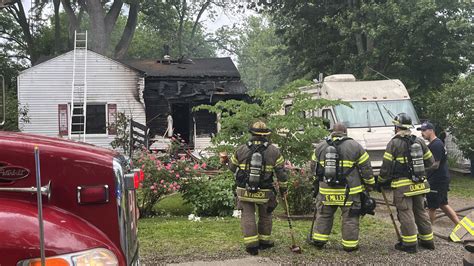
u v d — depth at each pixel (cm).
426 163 696
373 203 671
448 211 798
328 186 668
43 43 3359
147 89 2039
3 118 464
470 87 1584
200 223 860
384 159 687
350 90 1361
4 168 278
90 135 1923
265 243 690
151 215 958
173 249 690
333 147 664
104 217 287
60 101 1917
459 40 1811
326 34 2308
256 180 649
